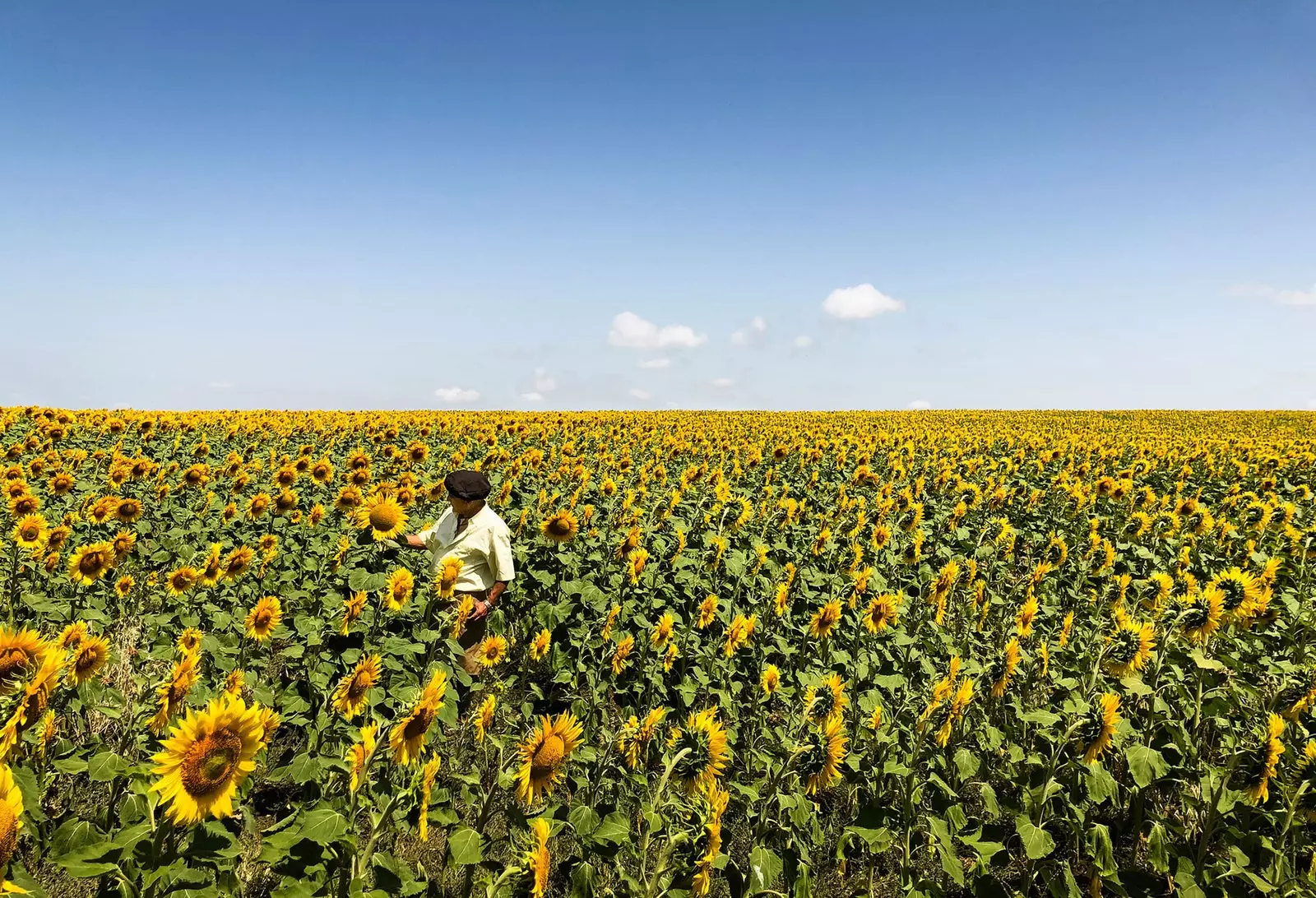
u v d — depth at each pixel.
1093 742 4.48
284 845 3.14
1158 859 4.09
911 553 9.09
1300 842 4.43
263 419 22.19
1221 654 6.34
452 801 4.82
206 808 2.71
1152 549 11.08
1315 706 5.23
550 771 3.63
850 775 4.76
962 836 4.20
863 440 25.69
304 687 5.43
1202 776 4.56
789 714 5.37
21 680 3.13
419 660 6.22
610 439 21.94
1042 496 14.77
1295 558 9.84
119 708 4.00
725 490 11.02
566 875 4.07
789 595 7.75
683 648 6.69
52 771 3.97
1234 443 27.20
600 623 6.80
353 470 10.73
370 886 3.22
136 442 16.56
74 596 7.03
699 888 3.60
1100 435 34.41
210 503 9.90
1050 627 7.75
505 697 6.37
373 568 7.96
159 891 2.93
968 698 4.76
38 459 11.93
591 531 9.56
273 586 7.35
